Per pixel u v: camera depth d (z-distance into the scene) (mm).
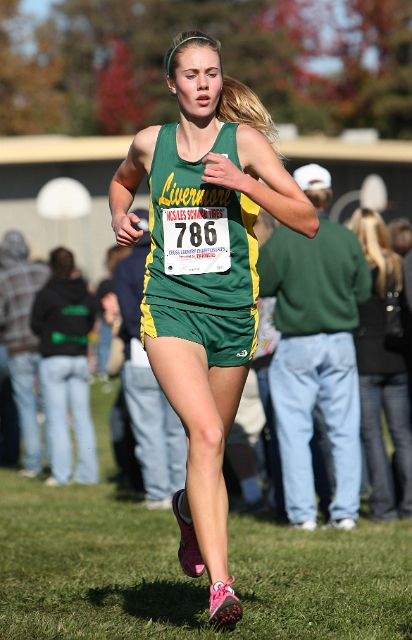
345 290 23125
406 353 25250
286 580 17000
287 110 164750
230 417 14414
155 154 13648
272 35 174250
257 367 25016
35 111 151500
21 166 78250
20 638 13508
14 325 35656
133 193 15000
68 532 23109
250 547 20547
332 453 23922
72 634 13547
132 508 27422
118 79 173250
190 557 14758
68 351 32844
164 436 27672
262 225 25031
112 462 39000
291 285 22922
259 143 13336
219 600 12273
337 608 15102
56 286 32688
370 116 161000
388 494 25250
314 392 23484
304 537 22172
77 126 171250
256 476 26734
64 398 33250
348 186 88188
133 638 13312
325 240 22812
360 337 25203
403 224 27891
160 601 15828
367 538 22016
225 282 13641
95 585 16891
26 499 29609
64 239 79500
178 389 12953
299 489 23438
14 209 78375
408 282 24125
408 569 18172
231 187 12617
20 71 148375
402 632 13891
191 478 12750
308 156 82500
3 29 149500
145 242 26656
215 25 182375
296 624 14250
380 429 25453
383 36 170500
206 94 13102
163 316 13484
